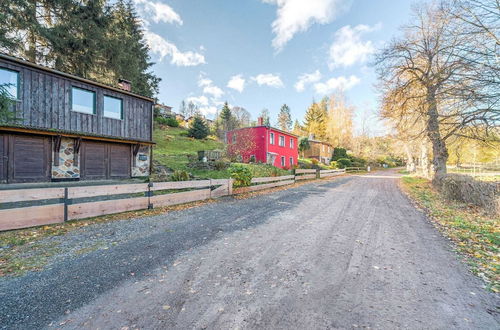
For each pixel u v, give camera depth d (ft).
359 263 11.60
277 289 9.07
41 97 31.35
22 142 29.91
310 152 126.21
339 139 142.41
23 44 41.01
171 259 11.73
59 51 44.91
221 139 133.49
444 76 35.35
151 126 45.60
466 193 26.94
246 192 34.83
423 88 44.86
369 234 16.37
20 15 37.96
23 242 13.43
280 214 21.83
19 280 9.48
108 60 52.47
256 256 12.26
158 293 8.69
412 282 9.78
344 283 9.62
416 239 15.46
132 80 61.98
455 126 35.73
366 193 37.60
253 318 7.30
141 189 21.97
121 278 9.77
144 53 77.15
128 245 13.55
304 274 10.36
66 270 10.41
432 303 8.28
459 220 20.26
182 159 56.34
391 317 7.46
